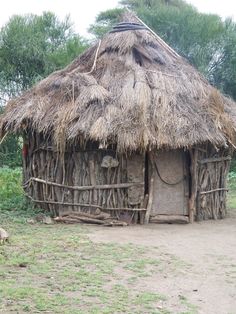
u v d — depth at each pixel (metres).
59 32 24.98
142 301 6.10
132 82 11.46
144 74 11.66
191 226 11.09
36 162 12.30
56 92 11.88
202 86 12.20
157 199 11.48
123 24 12.82
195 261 7.98
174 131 10.82
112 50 12.45
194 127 10.99
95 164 11.39
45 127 11.23
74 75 11.91
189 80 12.13
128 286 6.66
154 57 12.27
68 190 11.58
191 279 7.05
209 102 11.77
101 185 11.30
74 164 11.53
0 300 5.91
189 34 24.62
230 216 12.63
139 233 10.09
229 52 24.44
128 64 11.95
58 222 11.09
